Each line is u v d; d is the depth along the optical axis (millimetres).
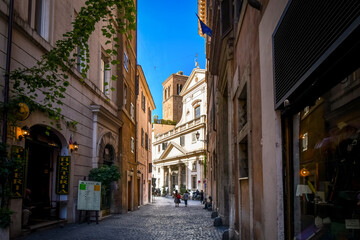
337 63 2357
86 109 15117
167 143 61188
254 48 5523
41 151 12711
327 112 2842
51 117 9047
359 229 2469
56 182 12750
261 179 4930
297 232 3582
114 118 18594
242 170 7922
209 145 28953
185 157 52406
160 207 30141
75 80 13758
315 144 3139
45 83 8562
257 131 5281
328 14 2375
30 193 11781
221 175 14438
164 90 74750
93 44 16312
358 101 2330
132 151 25266
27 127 9539
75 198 13680
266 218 4477
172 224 14680
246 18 6430
